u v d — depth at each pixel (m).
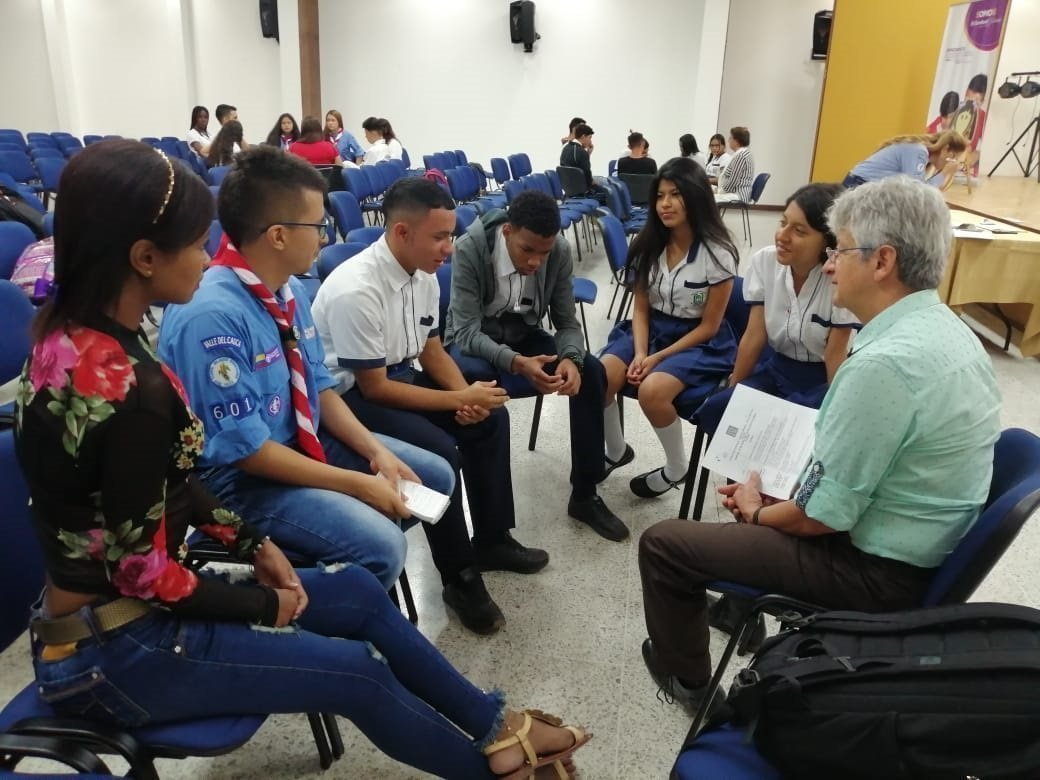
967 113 7.44
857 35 8.60
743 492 1.48
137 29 10.48
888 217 1.20
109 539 0.89
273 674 1.05
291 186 1.32
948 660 0.91
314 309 1.88
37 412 0.85
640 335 2.47
